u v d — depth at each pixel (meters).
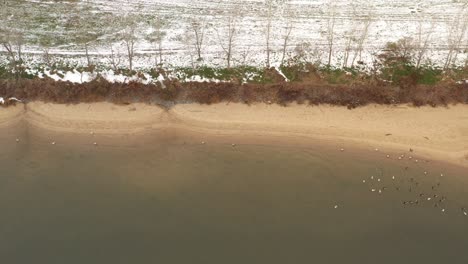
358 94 49.62
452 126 47.84
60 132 47.31
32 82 49.91
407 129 47.62
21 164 44.62
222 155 45.75
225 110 49.00
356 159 45.53
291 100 49.50
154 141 46.72
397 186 43.28
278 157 45.62
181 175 43.97
